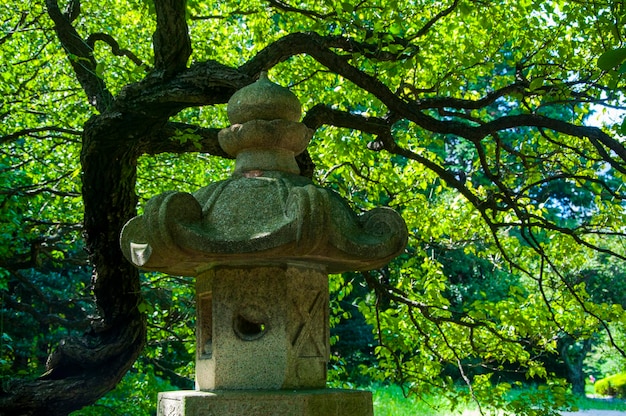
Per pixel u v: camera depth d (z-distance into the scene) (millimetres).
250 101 3668
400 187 8383
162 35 5055
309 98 7941
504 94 6473
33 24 8547
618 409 21031
